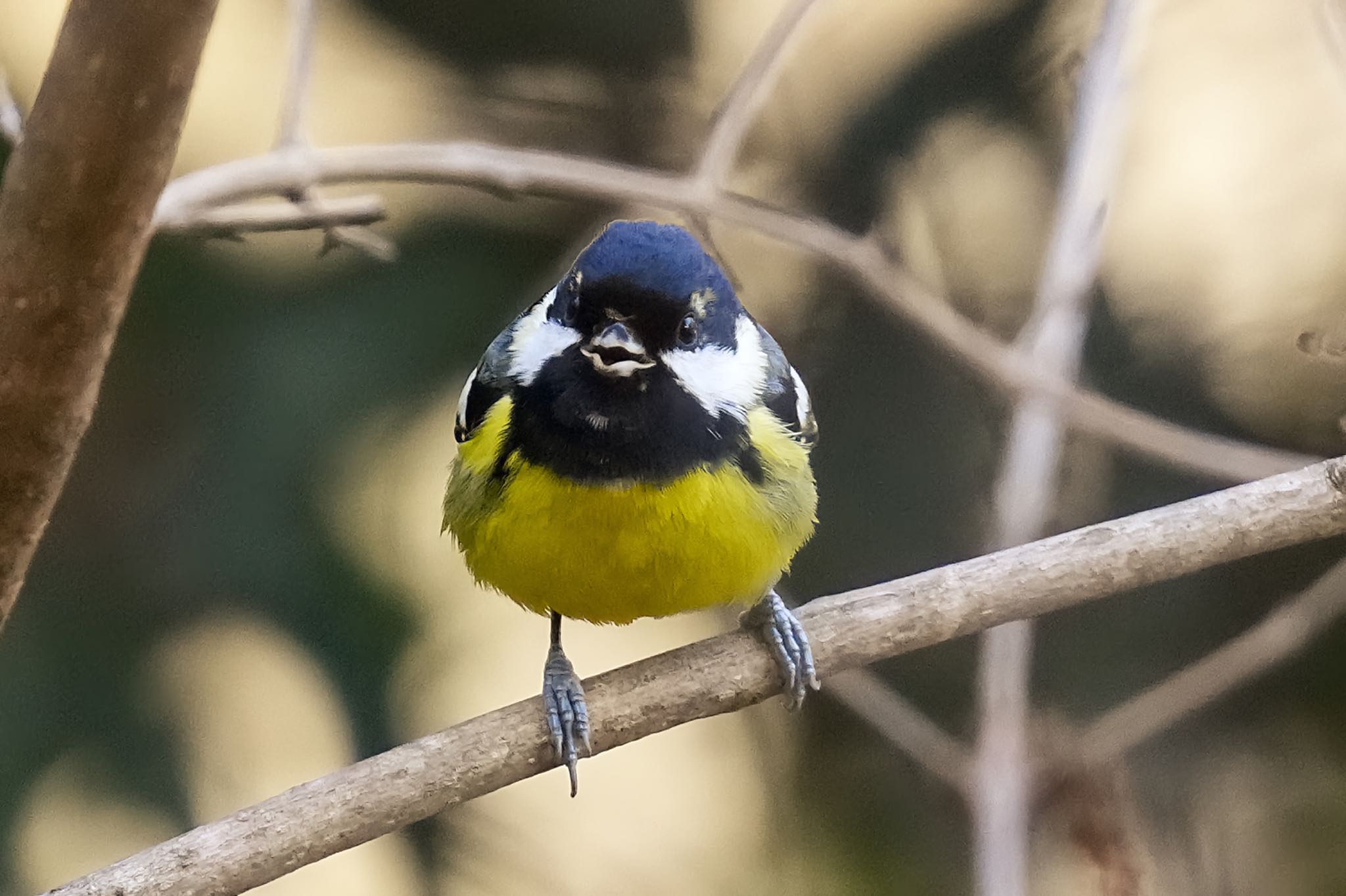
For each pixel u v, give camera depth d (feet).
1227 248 9.20
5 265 8.72
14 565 8.79
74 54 8.69
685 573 8.86
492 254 9.17
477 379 8.91
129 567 9.11
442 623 9.20
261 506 9.11
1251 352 9.14
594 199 9.05
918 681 9.15
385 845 9.24
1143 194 9.23
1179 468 9.12
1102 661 9.13
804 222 9.05
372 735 9.12
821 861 9.19
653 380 8.86
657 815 9.35
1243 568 9.13
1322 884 9.11
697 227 9.05
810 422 8.93
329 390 9.12
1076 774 8.98
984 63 9.20
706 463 8.86
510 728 8.84
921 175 9.21
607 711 8.85
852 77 9.23
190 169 9.32
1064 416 9.00
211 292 9.12
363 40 9.25
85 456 9.11
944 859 9.16
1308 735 9.13
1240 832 9.12
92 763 9.09
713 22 9.27
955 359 9.06
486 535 8.87
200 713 9.12
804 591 9.16
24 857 9.07
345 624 9.12
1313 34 9.23
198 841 8.79
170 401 9.12
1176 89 9.25
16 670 9.09
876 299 9.06
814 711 9.21
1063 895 9.09
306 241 9.14
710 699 8.87
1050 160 9.20
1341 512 8.86
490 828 9.22
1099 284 9.19
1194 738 9.13
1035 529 9.00
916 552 9.15
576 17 9.21
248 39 9.34
